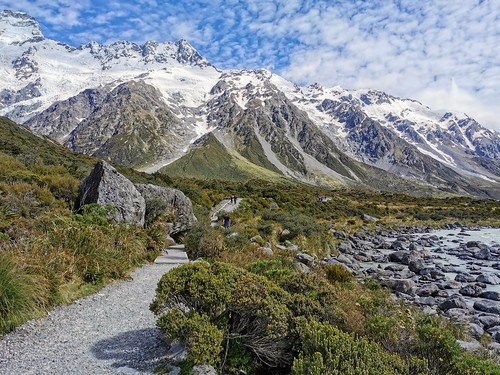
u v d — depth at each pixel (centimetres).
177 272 766
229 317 750
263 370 761
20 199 1738
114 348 754
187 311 771
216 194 6512
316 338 686
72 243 1247
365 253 3478
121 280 1313
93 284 1187
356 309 985
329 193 15150
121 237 1606
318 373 600
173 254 1953
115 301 1072
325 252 3120
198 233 2020
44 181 2197
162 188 2469
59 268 1095
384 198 15025
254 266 1476
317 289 927
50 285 988
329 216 6309
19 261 955
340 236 4225
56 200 1986
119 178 1992
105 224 1631
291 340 747
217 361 680
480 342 1263
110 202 1880
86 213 1703
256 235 2806
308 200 8088
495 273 2912
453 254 3972
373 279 2305
